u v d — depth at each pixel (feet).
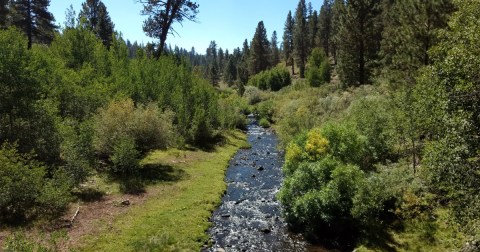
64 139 67.41
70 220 51.62
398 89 81.71
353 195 51.21
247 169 97.35
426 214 49.03
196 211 61.98
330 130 66.54
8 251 33.58
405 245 45.88
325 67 230.07
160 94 118.83
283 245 51.08
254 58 387.75
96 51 117.39
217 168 93.76
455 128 30.35
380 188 50.88
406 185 53.47
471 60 29.14
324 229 52.90
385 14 169.37
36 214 52.11
